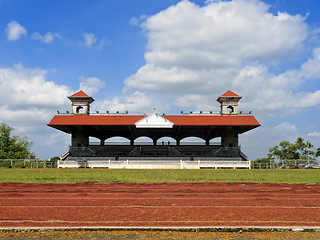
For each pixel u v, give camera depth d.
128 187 16.67
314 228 7.07
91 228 7.14
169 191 14.77
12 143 65.12
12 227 7.14
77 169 41.81
